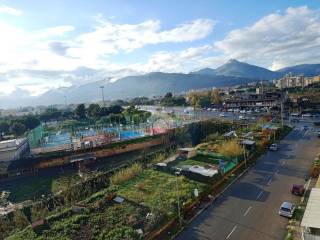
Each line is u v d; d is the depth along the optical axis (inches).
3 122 5344.5
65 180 2618.1
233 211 1596.9
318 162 2209.6
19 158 3201.3
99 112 6210.6
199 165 2329.0
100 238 1363.2
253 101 6181.1
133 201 1749.5
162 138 3745.1
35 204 1950.1
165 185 1961.1
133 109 6274.6
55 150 3444.9
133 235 1358.3
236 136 3174.2
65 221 1549.0
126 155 3390.7
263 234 1353.3
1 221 1702.8
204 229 1440.7
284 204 1526.8
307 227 1152.8
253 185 1935.3
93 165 3080.7
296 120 4340.6
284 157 2506.2
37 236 1432.1
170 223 1491.1
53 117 7101.4
